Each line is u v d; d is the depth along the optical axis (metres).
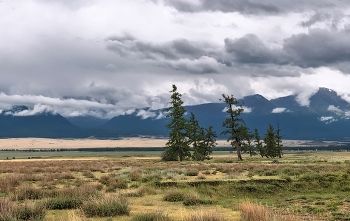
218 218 12.32
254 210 13.30
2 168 45.00
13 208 13.45
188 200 18.77
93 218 14.09
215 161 68.19
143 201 19.61
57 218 13.87
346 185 25.98
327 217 14.95
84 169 43.59
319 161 59.28
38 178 30.58
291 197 22.06
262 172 34.25
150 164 58.56
